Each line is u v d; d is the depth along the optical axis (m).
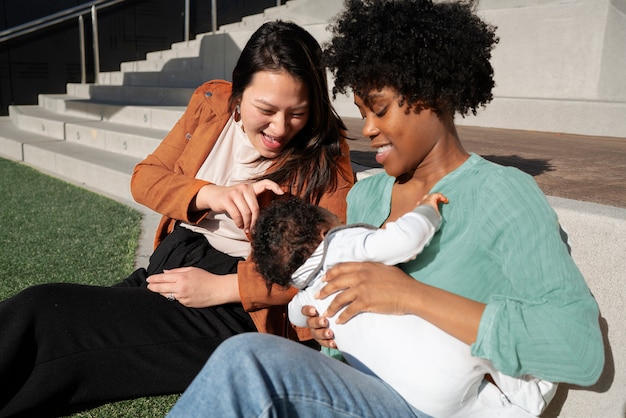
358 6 1.52
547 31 5.64
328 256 1.54
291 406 1.25
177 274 2.01
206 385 1.22
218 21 11.48
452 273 1.43
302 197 2.08
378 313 1.40
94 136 6.88
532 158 3.59
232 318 2.07
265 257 1.65
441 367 1.34
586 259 1.70
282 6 9.49
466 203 1.44
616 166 3.30
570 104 5.14
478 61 1.46
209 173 2.23
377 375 1.43
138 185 2.23
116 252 3.78
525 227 1.34
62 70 11.27
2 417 1.83
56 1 11.17
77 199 5.18
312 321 1.56
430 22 1.40
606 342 1.67
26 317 1.80
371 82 1.43
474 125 5.84
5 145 7.61
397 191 1.69
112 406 2.11
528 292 1.32
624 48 5.18
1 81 10.69
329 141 2.10
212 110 2.25
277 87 1.89
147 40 11.70
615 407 1.65
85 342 1.88
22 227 4.32
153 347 1.96
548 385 1.44
